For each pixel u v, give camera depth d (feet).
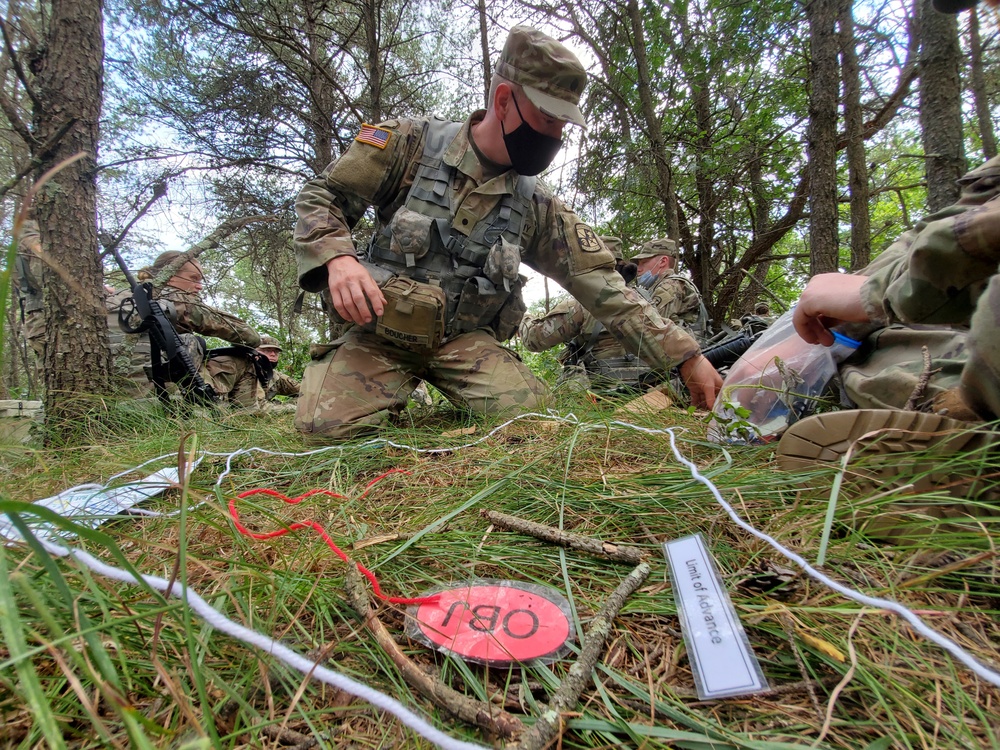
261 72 16.96
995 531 2.97
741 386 5.27
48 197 8.44
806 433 3.80
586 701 2.22
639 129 18.49
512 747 1.86
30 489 4.79
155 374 10.35
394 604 2.80
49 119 8.56
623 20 17.80
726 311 23.81
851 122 16.43
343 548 3.35
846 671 2.23
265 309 25.48
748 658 2.29
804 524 3.29
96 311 8.84
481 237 7.09
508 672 2.37
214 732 1.58
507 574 3.18
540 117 6.49
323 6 15.98
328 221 6.73
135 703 2.11
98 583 2.53
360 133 7.09
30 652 1.39
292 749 1.98
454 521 3.83
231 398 13.67
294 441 6.98
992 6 3.09
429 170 7.00
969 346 3.15
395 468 5.26
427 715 2.10
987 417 3.34
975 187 3.71
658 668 2.38
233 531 3.05
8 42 8.07
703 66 16.74
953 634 2.50
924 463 3.36
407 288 6.66
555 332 12.69
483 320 8.00
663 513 3.68
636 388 10.05
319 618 2.64
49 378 8.57
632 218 20.94
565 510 3.94
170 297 12.41
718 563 3.09
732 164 18.12
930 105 11.65
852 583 2.84
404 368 7.53
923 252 3.41
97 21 8.82
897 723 2.00
